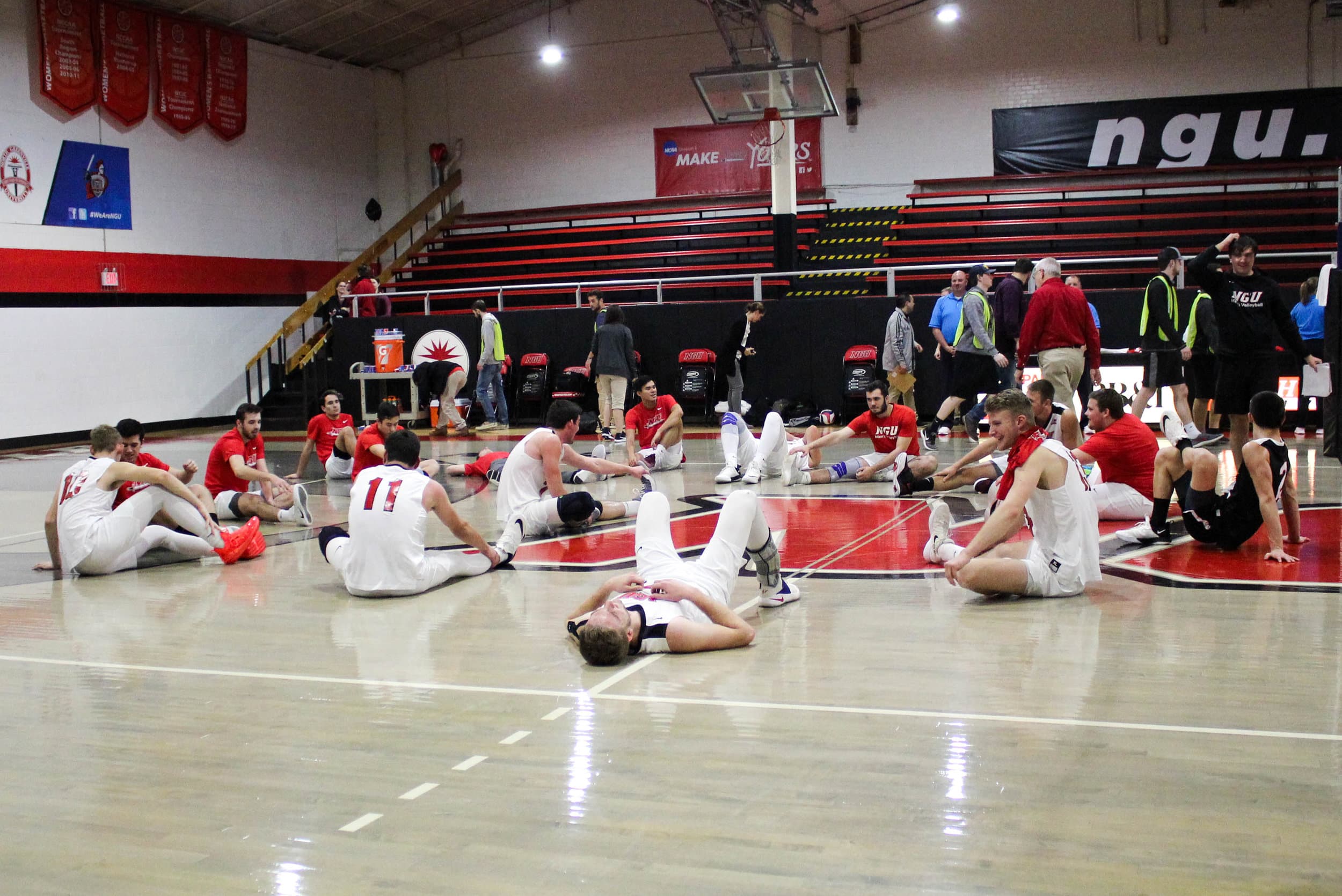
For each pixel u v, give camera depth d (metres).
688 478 10.47
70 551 6.59
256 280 21.56
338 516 8.94
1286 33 19.66
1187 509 6.36
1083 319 9.00
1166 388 13.41
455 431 16.08
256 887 2.62
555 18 23.75
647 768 3.29
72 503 6.63
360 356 18.36
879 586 5.77
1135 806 2.94
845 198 22.20
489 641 4.87
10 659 4.76
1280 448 6.08
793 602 5.43
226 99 20.78
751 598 5.58
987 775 3.17
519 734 3.63
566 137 23.89
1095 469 7.73
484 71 24.36
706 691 4.04
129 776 3.36
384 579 5.82
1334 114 19.42
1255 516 6.15
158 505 6.86
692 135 23.05
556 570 6.45
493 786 3.19
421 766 3.37
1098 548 5.45
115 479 6.72
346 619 5.38
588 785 3.18
